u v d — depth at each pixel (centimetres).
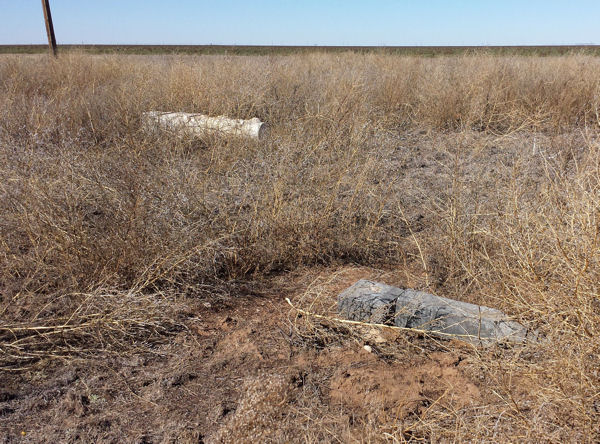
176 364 320
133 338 345
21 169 454
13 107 736
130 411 282
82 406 282
